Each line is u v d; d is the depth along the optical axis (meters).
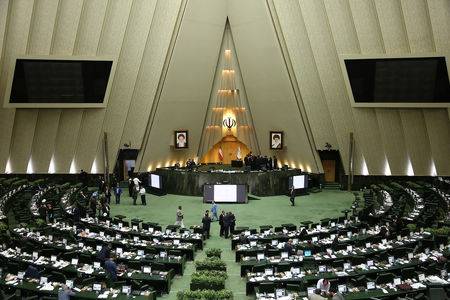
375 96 31.34
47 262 14.98
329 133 34.22
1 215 21.53
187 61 33.59
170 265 15.79
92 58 31.20
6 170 33.88
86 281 13.09
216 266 15.85
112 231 18.80
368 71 30.84
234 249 19.19
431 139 32.28
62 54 31.05
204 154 37.72
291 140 35.19
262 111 35.56
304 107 33.72
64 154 34.44
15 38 29.98
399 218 19.33
